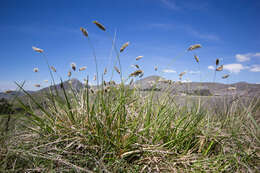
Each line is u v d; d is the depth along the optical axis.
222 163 1.60
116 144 1.62
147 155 1.63
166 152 1.58
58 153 1.55
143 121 1.91
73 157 1.56
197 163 1.59
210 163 1.59
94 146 1.59
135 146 1.64
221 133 1.96
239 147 1.75
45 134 1.85
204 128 2.10
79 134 1.73
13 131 1.86
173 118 2.14
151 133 1.85
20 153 1.53
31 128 1.87
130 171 1.48
